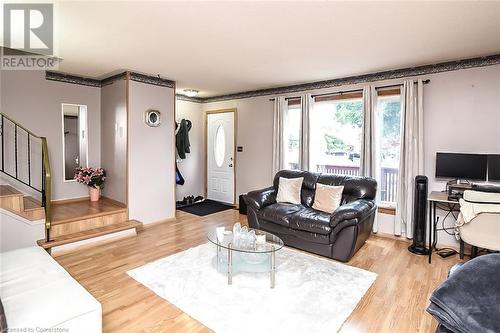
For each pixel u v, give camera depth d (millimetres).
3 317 1341
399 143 3930
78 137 4738
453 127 3537
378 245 3725
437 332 1358
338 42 2879
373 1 2047
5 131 3920
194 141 6363
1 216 3096
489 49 3074
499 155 3127
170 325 2049
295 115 5051
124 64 3744
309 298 2398
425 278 2805
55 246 3305
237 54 3283
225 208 5734
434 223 3484
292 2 2074
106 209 4117
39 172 4250
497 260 1406
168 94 4668
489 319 1186
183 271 2889
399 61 3527
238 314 2172
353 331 2004
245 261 2879
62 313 1509
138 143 4328
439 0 2023
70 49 3141
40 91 4207
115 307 2266
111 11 2219
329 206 3758
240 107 5746
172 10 2205
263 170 5438
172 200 4852
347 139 4527
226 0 2047
